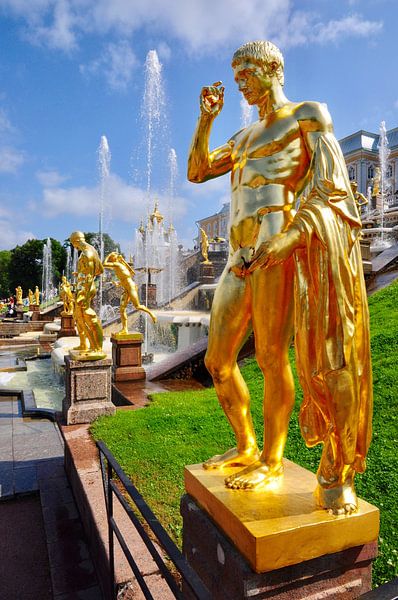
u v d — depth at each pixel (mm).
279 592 1688
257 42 2174
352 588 1816
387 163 50656
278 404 2139
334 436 1874
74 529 3965
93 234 58500
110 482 2648
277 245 1818
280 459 2150
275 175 2090
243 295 2174
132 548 3018
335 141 1956
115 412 6148
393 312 8180
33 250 65750
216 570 1907
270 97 2197
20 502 4617
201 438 4930
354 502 1831
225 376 2318
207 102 2383
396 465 3623
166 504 3594
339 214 1849
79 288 6207
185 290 24766
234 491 2004
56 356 12641
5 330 29266
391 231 20391
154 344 18297
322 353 1821
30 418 7988
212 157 2451
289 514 1783
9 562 3578
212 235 66125
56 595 3113
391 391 4973
